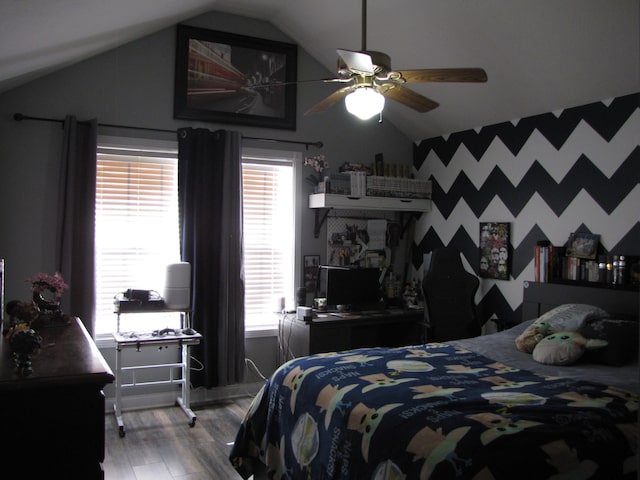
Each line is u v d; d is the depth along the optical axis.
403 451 1.92
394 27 3.92
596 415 2.01
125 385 3.80
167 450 3.39
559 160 3.92
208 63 4.39
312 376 2.66
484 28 3.52
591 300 3.52
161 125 4.25
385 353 3.08
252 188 4.68
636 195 3.44
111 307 4.22
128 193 4.26
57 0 2.57
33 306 2.74
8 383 1.76
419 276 5.22
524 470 1.70
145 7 3.44
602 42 3.18
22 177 3.84
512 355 3.10
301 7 4.21
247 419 2.93
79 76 3.99
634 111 3.45
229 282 4.34
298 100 4.79
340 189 4.61
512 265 4.29
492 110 4.30
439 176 5.00
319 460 2.31
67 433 1.87
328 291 4.50
